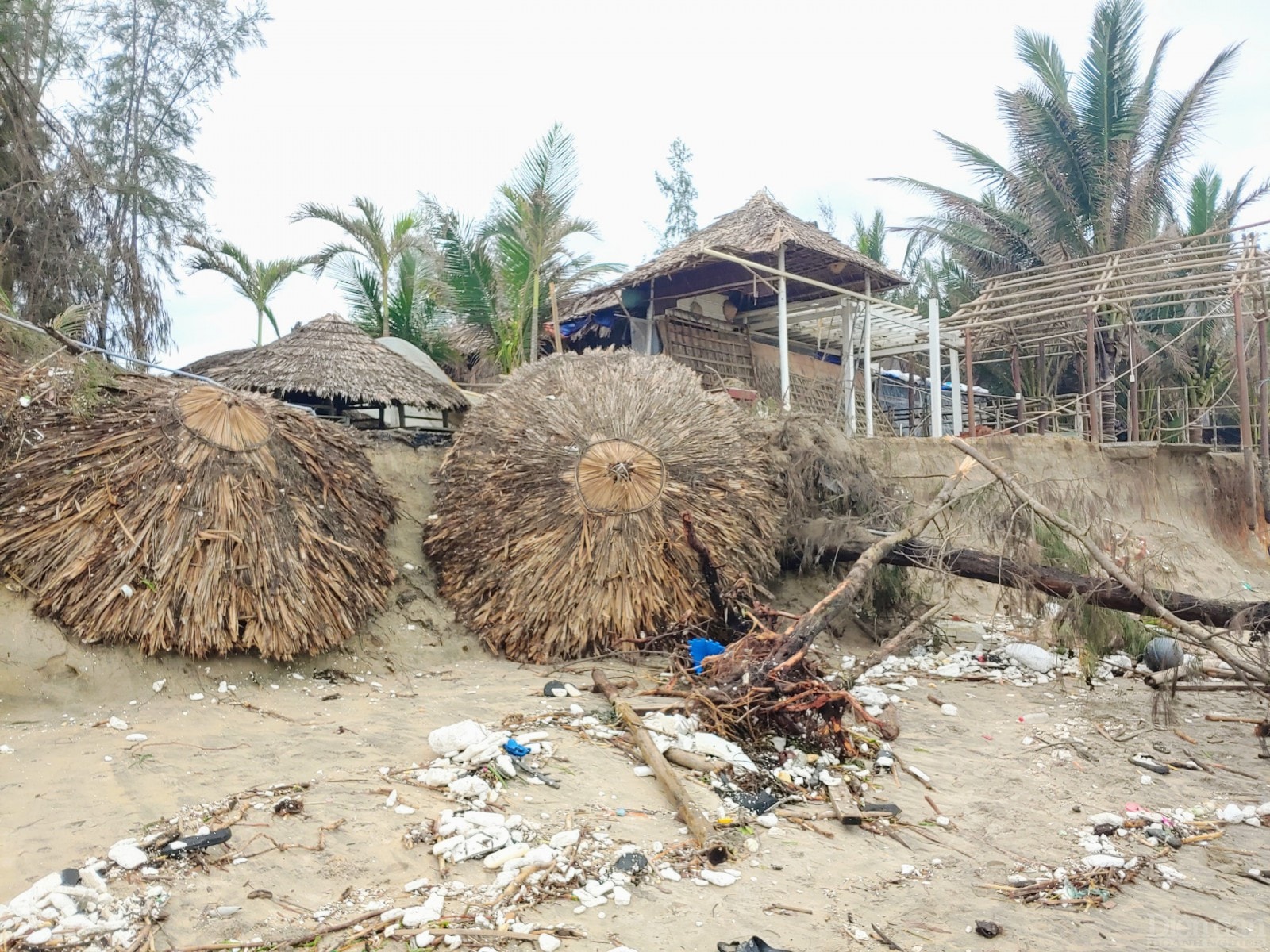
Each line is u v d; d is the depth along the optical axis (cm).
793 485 984
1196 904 449
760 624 736
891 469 1205
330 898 386
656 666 788
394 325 1777
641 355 1000
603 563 806
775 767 603
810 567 1038
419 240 1673
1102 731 733
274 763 523
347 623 724
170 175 1484
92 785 473
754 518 891
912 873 466
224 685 654
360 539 775
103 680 610
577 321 1692
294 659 704
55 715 576
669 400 909
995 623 1139
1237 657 922
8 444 666
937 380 1503
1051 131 2172
